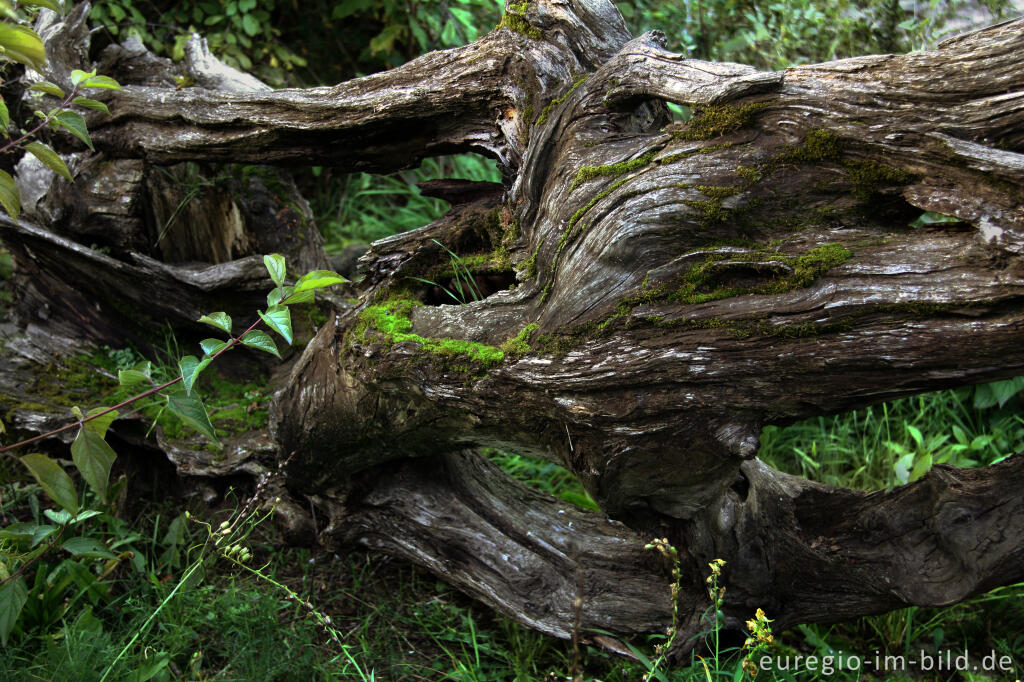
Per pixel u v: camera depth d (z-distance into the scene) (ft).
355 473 9.02
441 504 8.93
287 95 9.02
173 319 10.75
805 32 13.07
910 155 5.78
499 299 7.38
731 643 7.97
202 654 7.95
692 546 7.44
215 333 10.77
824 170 6.12
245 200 11.19
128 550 8.89
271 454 9.72
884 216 6.14
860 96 5.94
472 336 7.32
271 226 11.37
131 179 10.64
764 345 5.95
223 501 9.97
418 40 17.06
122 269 10.28
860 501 7.82
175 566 9.13
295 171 16.96
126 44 11.57
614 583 8.34
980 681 7.91
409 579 9.68
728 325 6.04
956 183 5.63
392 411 7.99
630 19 15.17
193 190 10.93
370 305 8.32
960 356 5.56
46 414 9.87
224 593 8.70
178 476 10.14
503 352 6.96
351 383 8.09
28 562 7.18
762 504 7.73
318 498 9.21
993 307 5.35
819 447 11.59
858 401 6.08
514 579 8.48
